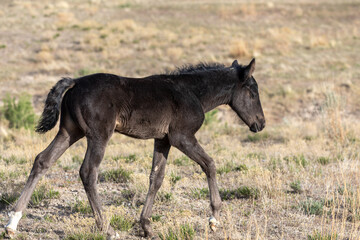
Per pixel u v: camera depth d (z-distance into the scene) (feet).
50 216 81.10
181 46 362.53
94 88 66.80
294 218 79.82
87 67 309.22
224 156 137.39
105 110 66.33
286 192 96.68
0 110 219.41
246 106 80.69
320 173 111.24
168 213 78.54
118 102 67.46
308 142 160.86
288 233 72.69
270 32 399.44
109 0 601.21
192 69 77.82
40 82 283.38
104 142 66.90
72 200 91.56
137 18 469.98
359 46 370.32
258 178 100.83
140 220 71.87
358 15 472.03
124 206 87.92
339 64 318.86
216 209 72.54
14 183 98.89
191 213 81.97
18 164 125.08
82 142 172.45
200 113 72.54
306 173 112.37
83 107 66.03
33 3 530.27
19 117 208.74
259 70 305.32
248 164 122.83
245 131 195.42
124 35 388.98
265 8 510.17
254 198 93.15
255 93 81.05
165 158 74.18
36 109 240.32
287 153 138.92
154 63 320.09
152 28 411.75
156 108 69.26
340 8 502.79
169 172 110.73
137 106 68.33
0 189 93.91
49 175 115.85
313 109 236.63
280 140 174.40
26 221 77.77
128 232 73.72
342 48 362.53
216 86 76.74
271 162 123.34
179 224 71.41
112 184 105.50
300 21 457.27
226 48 355.36
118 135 189.06
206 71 76.79
